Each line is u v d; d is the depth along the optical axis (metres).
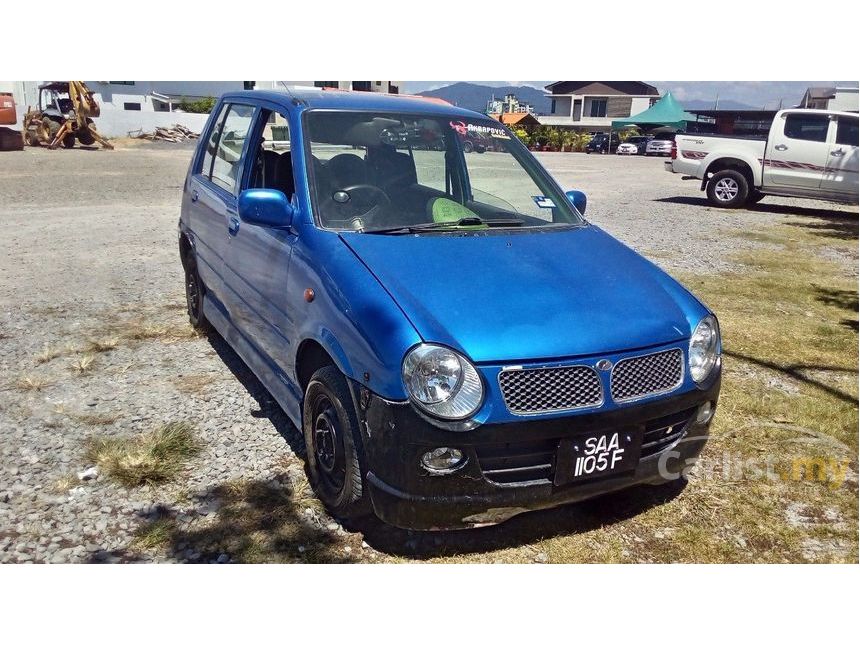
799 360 5.39
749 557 3.11
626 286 3.27
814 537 3.24
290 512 3.23
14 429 3.94
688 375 3.07
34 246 8.70
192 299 5.59
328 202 3.56
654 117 43.06
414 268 3.10
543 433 2.72
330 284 3.10
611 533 3.21
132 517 3.17
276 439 3.88
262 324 3.91
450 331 2.75
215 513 3.21
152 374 4.75
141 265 7.83
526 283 3.11
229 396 4.42
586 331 2.88
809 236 11.02
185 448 3.72
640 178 21.03
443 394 2.65
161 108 39.38
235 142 4.66
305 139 3.79
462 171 4.23
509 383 2.71
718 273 8.25
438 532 3.16
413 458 2.69
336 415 3.06
